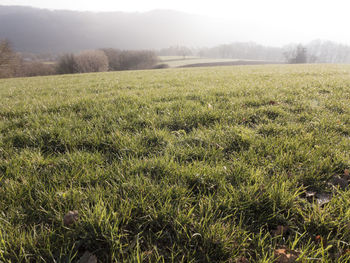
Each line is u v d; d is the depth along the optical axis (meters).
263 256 1.74
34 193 2.37
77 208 2.15
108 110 5.36
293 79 10.89
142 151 3.30
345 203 2.21
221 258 1.78
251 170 2.70
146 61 116.19
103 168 2.82
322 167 2.79
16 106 6.27
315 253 1.78
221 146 3.47
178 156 3.21
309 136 3.62
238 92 7.23
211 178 2.62
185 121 4.52
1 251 1.70
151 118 4.62
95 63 82.00
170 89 8.50
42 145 3.55
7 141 3.68
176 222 2.01
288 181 2.51
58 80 17.78
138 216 2.11
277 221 2.12
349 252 1.73
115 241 1.81
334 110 5.20
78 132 4.00
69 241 1.81
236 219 2.16
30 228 2.00
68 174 2.70
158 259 1.70
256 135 3.76
